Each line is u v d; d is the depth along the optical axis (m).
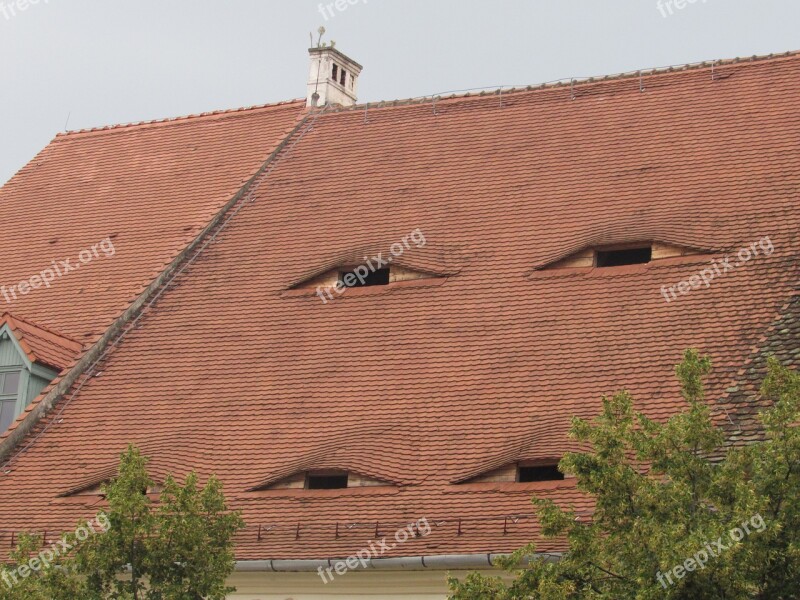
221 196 99.62
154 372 85.81
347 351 82.38
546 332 78.75
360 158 97.25
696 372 58.25
